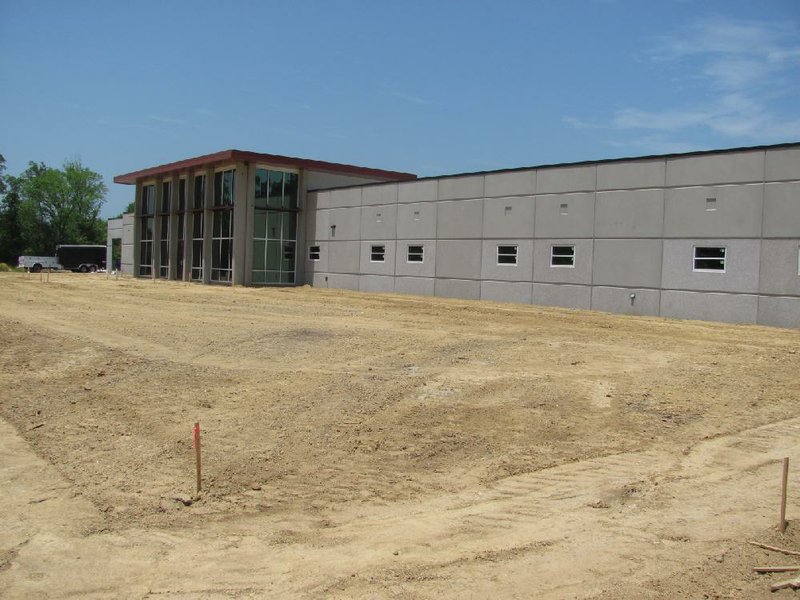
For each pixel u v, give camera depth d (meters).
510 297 28.77
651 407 11.18
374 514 7.05
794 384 12.93
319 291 35.97
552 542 6.25
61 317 21.67
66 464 8.54
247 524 6.81
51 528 6.69
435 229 32.09
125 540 6.43
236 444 9.25
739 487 7.75
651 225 24.12
